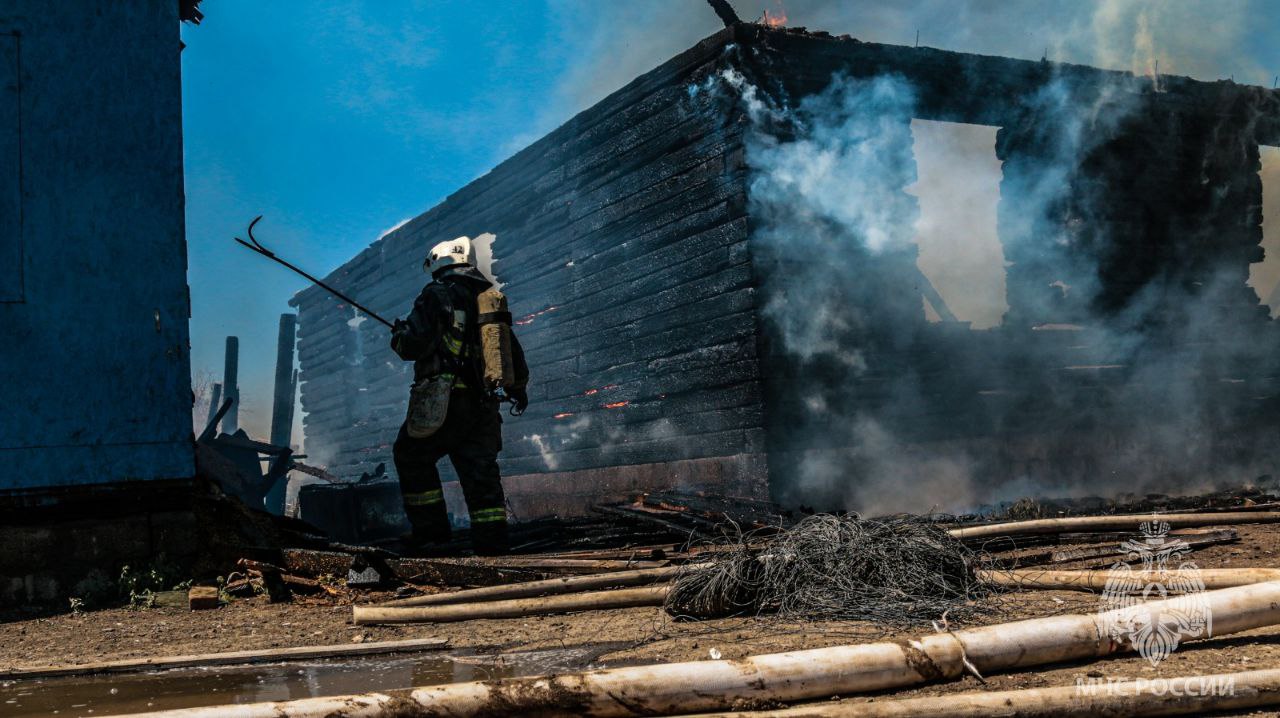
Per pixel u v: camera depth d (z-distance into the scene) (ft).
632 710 7.96
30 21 19.60
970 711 7.35
